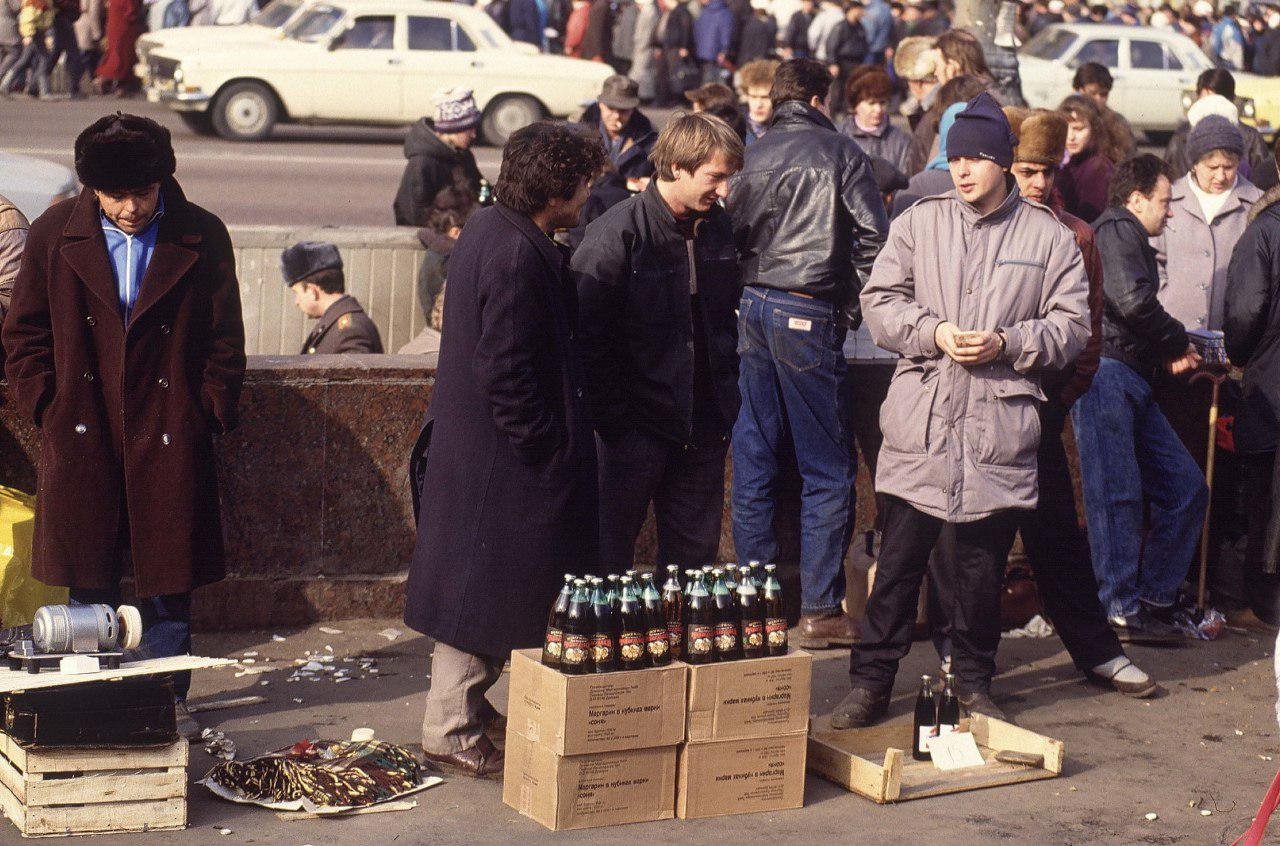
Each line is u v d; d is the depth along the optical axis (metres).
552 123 6.16
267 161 23.61
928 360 6.98
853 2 32.19
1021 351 6.80
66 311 6.57
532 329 6.05
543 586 6.27
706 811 6.21
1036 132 7.29
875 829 6.18
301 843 5.85
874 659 7.22
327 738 6.91
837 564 8.34
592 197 10.94
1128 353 8.70
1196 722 7.48
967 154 6.78
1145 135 31.39
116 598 6.91
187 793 6.06
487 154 25.48
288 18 26.98
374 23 25.78
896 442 7.05
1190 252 9.56
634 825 6.13
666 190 6.73
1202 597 9.04
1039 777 6.71
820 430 8.21
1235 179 9.60
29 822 5.77
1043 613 8.85
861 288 8.01
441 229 12.27
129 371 6.61
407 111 25.81
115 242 6.64
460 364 6.24
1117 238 8.48
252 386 8.08
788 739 6.32
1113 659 7.81
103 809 5.85
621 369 6.93
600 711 5.98
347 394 8.20
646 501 7.08
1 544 7.14
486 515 6.23
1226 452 9.20
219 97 25.28
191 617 8.18
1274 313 8.33
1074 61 30.23
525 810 6.15
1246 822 6.35
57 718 5.77
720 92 11.14
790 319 8.04
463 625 6.28
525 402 6.07
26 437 7.73
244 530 8.20
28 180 11.30
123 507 6.72
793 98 8.14
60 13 30.14
